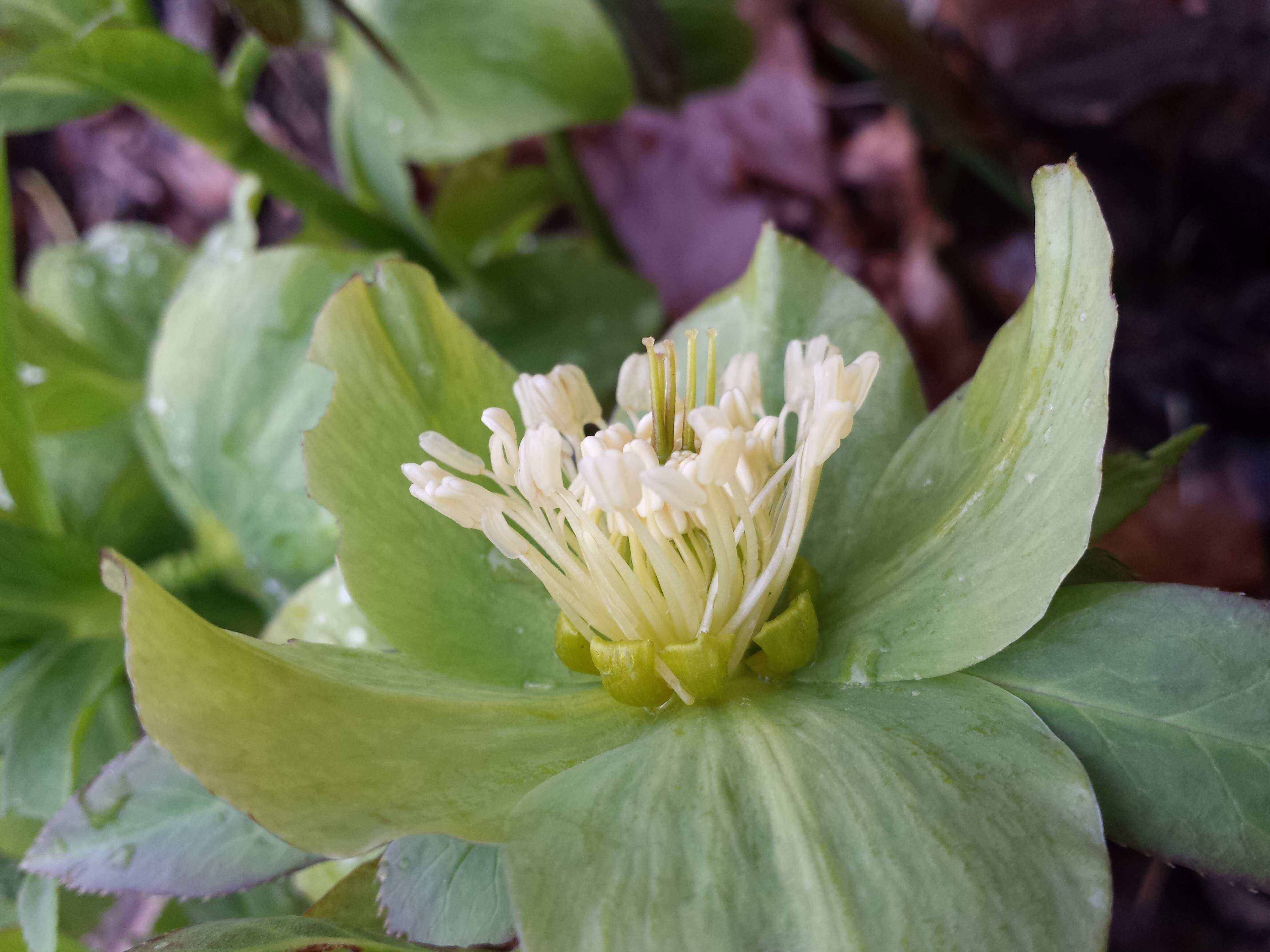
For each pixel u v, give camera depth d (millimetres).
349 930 50
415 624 59
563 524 61
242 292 95
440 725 51
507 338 120
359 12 112
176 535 112
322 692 49
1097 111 125
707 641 53
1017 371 54
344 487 60
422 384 65
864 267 161
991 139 130
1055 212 48
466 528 63
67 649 86
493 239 152
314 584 75
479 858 51
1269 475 123
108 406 116
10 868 80
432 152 113
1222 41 118
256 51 115
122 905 81
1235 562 123
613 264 124
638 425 60
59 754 81
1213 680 48
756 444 59
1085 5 125
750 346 71
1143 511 126
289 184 117
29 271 144
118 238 135
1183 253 129
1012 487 51
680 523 56
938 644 51
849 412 53
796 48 159
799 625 54
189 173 183
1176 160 126
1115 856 113
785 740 49
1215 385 126
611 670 54
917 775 45
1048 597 47
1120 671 50
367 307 64
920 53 120
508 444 57
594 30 108
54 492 109
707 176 169
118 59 97
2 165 85
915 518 59
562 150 144
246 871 57
